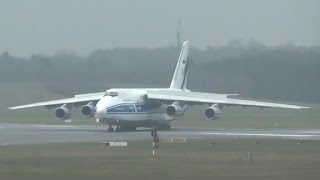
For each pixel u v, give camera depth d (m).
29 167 153.88
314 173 144.00
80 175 140.88
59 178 136.50
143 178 136.62
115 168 152.75
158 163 162.62
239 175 141.12
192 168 152.88
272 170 149.12
